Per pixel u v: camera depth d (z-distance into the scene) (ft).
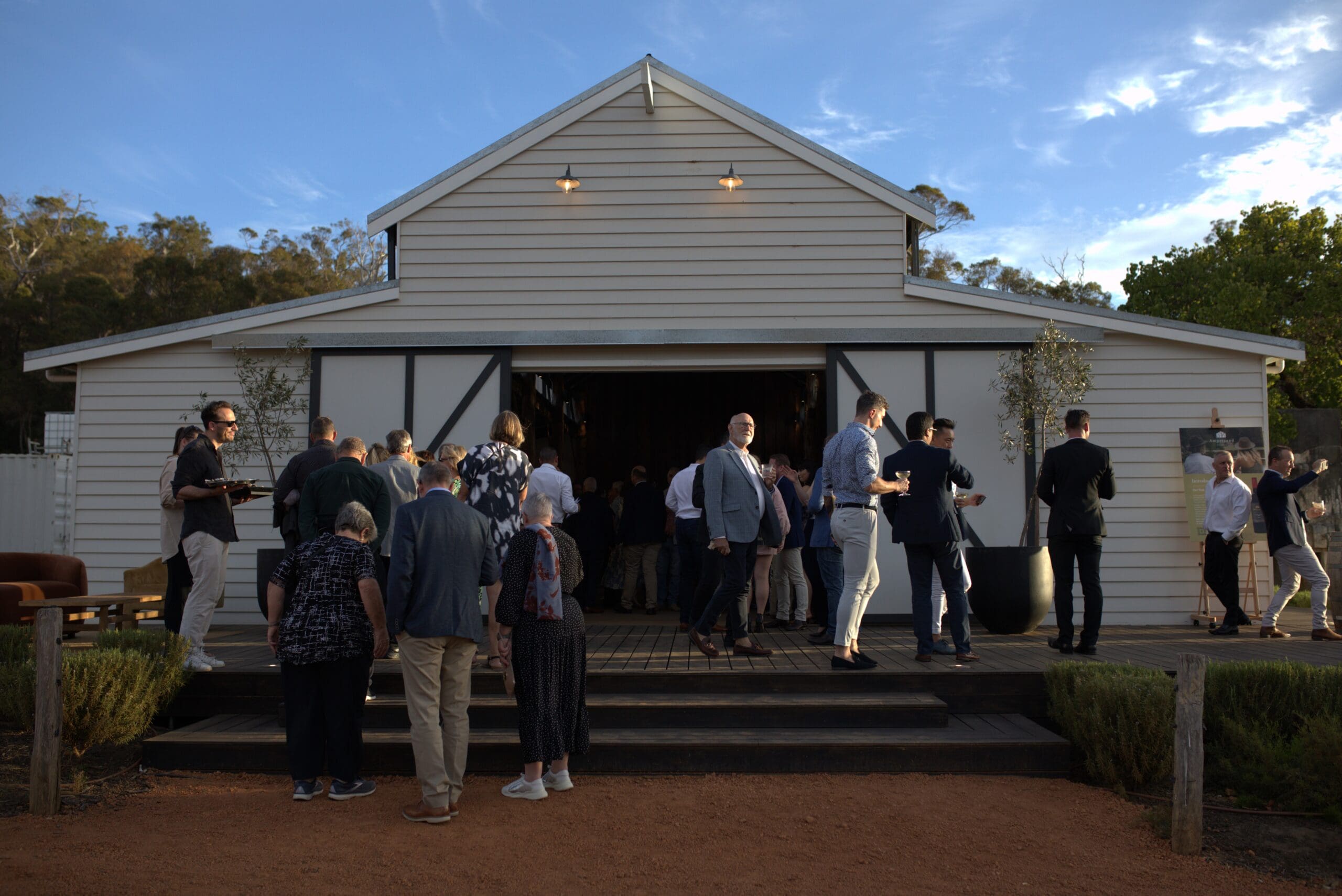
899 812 15.34
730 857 13.62
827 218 30.63
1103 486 22.33
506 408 30.50
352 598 16.05
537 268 30.81
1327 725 16.42
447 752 15.35
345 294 30.71
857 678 19.56
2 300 101.19
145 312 96.73
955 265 115.03
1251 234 78.48
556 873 13.08
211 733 18.30
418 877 12.87
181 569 21.63
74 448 31.01
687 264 30.68
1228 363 29.89
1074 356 28.73
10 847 13.91
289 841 14.11
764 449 49.55
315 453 20.94
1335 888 13.28
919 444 21.22
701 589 22.41
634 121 31.09
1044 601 25.46
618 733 17.90
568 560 16.55
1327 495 37.40
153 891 12.30
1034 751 17.22
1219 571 27.14
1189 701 14.37
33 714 17.72
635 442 50.08
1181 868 13.67
